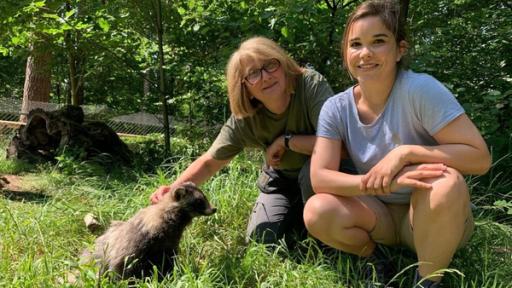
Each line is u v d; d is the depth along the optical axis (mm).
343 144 1258
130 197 1827
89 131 2975
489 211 1798
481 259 1312
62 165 2600
